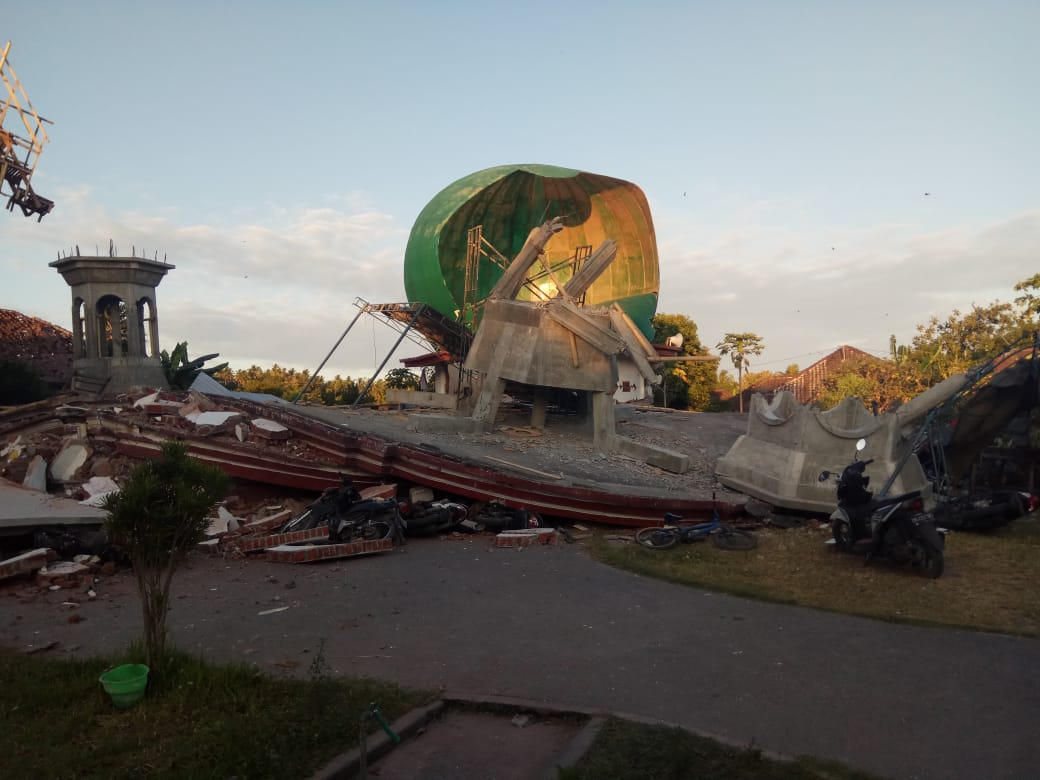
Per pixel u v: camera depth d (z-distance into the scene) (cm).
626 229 3073
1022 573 895
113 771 388
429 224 2861
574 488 1267
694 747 418
